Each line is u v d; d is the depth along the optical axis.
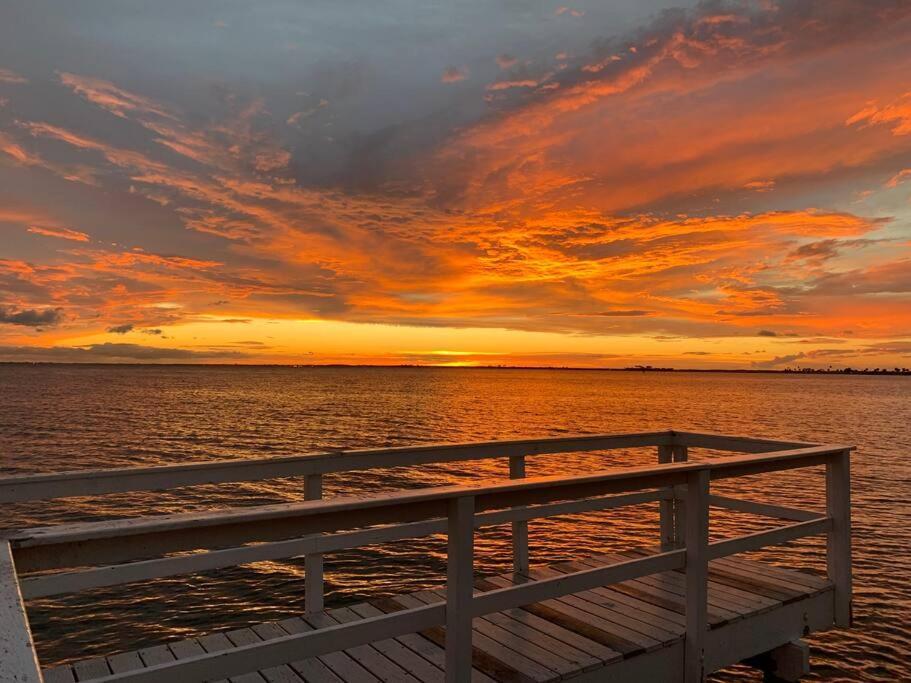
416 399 80.00
